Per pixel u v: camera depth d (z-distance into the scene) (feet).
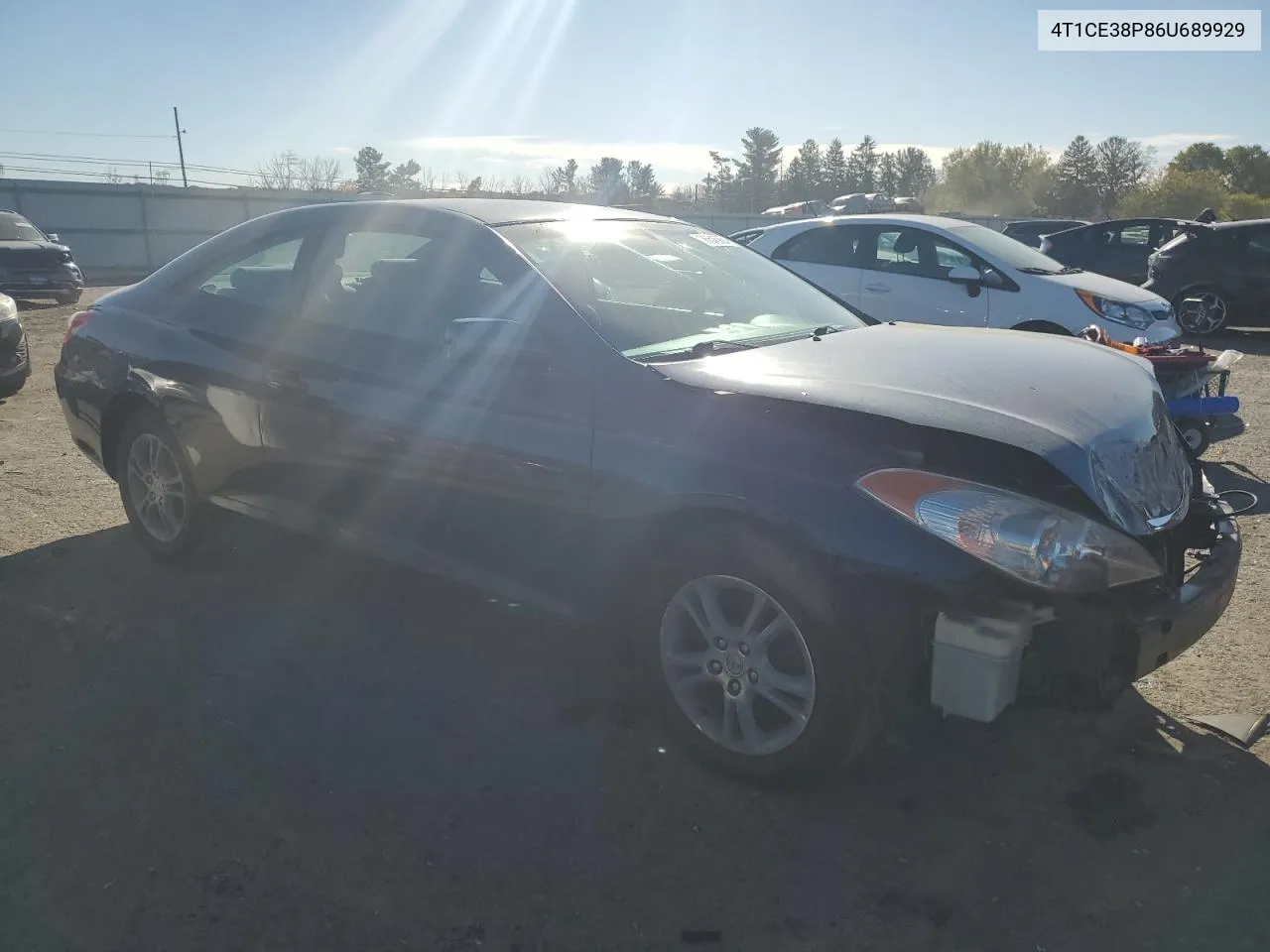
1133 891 8.37
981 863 8.73
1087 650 8.29
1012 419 8.94
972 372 10.27
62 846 8.91
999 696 8.32
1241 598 14.15
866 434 8.86
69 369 15.92
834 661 8.77
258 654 12.58
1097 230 53.62
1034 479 8.43
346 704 11.39
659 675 10.08
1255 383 32.27
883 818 9.36
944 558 8.32
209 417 13.88
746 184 290.97
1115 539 8.57
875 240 29.99
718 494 9.20
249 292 14.06
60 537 16.71
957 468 8.52
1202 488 11.23
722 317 12.31
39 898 8.26
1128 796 9.67
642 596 10.05
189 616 13.70
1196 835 9.08
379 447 11.97
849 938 7.87
